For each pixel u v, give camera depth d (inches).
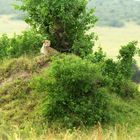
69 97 1945.1
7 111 2028.8
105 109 1993.1
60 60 1991.9
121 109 2098.9
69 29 2524.6
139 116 2097.7
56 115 1942.7
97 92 1987.0
